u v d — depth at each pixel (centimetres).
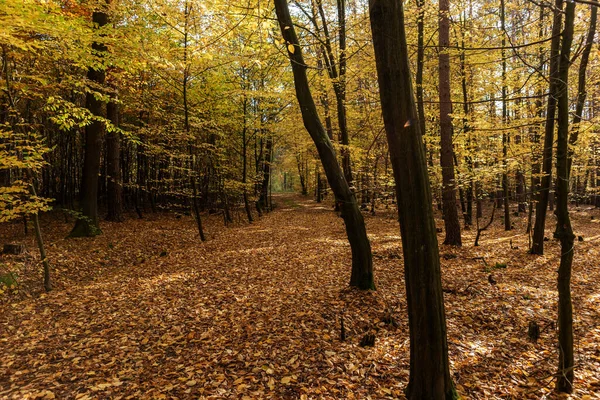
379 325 539
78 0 937
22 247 888
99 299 664
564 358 371
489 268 845
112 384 395
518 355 457
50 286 724
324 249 1073
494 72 1254
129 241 1177
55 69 983
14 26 579
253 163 2436
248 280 769
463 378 405
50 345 489
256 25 536
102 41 725
